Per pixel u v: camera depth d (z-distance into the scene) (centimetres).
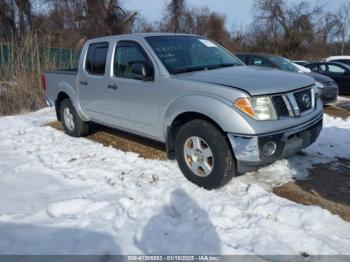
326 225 308
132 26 3166
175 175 420
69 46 2530
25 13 2439
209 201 348
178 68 423
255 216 324
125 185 387
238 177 413
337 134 598
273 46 3994
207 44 500
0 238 285
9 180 409
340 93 1289
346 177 419
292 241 287
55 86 638
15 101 1062
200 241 286
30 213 325
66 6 2806
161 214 324
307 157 482
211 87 363
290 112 360
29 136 618
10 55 1165
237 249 275
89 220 311
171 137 419
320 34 4431
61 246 276
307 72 992
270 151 349
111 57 493
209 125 368
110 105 504
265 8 3975
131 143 564
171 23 3062
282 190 384
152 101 429
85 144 560
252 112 338
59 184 395
